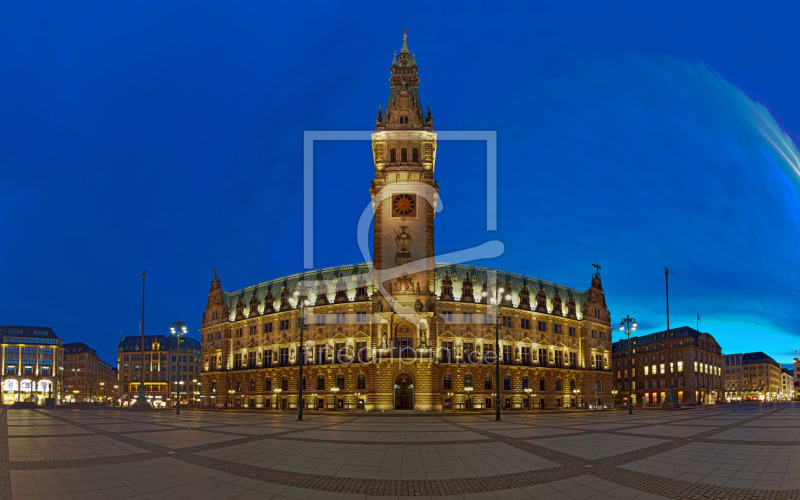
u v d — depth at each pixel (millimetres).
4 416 68500
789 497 16906
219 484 18984
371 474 21062
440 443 32031
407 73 113688
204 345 134125
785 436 35250
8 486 18609
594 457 25453
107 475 20641
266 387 114625
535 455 26281
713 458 24797
